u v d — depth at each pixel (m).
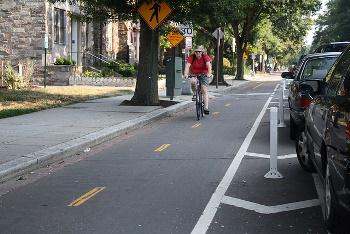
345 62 6.66
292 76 14.70
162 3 18.55
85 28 37.00
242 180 8.48
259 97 27.23
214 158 10.34
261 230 6.08
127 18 20.27
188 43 28.33
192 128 14.80
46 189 8.09
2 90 24.42
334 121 5.72
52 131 13.00
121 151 11.33
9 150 10.37
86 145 11.62
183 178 8.68
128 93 25.70
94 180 8.65
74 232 6.07
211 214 6.70
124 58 44.50
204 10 19.48
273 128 8.62
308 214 6.69
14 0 31.62
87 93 24.53
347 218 5.50
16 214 6.79
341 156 5.30
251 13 49.03
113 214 6.74
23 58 31.72
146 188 8.05
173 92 22.81
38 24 31.56
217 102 24.22
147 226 6.26
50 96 22.17
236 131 14.03
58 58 32.16
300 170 9.17
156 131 14.35
